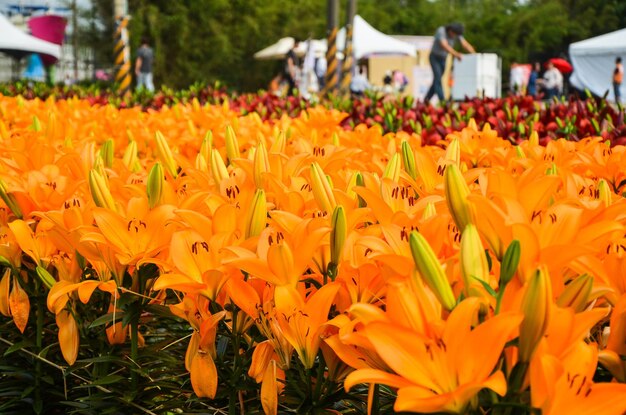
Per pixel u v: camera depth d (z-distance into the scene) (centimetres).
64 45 3747
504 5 6372
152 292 188
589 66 2747
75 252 177
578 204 144
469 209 135
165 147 252
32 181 199
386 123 585
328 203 169
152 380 184
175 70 3903
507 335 106
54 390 203
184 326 223
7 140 310
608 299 133
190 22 3869
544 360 105
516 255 115
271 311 143
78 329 190
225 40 3912
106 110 525
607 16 6188
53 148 286
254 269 137
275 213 155
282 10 4244
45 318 205
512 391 114
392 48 3139
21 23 3709
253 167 205
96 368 190
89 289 164
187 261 150
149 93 1032
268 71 4238
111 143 261
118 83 1446
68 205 188
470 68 2623
